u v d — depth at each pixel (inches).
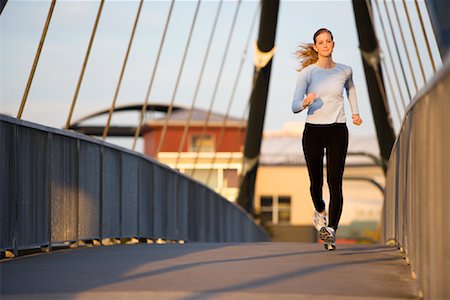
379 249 370.9
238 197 1170.0
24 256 338.6
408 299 207.8
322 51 336.2
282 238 2282.2
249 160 1128.2
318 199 346.0
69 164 399.9
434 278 187.6
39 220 358.0
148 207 589.6
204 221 852.0
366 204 2564.0
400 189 346.0
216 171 2066.9
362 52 993.5
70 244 411.2
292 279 247.0
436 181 185.5
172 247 406.6
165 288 227.1
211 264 293.9
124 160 513.3
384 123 1012.5
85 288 229.1
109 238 474.3
